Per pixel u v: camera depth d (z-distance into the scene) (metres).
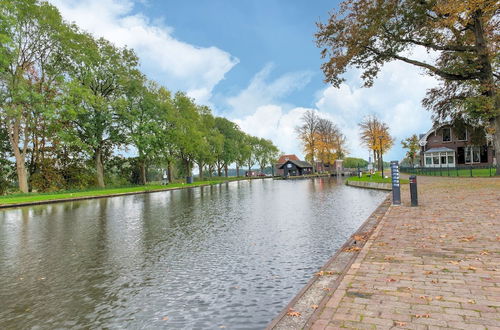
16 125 29.03
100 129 34.91
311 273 5.71
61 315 4.38
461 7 15.02
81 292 5.19
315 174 77.25
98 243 8.80
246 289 5.07
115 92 38.62
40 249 8.28
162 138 41.53
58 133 30.67
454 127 29.97
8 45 25.70
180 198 24.42
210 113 64.06
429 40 19.72
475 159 45.84
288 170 84.94
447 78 20.89
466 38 20.08
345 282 4.17
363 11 19.27
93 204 21.14
